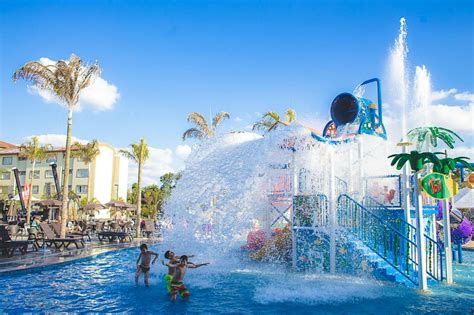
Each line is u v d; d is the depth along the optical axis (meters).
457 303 8.66
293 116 29.03
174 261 9.34
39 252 16.77
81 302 8.70
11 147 68.31
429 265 11.38
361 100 12.23
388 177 12.48
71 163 59.06
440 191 9.75
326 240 12.18
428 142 12.62
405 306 8.42
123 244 21.48
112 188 64.12
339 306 8.45
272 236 14.91
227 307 8.37
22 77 20.12
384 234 10.95
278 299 9.07
